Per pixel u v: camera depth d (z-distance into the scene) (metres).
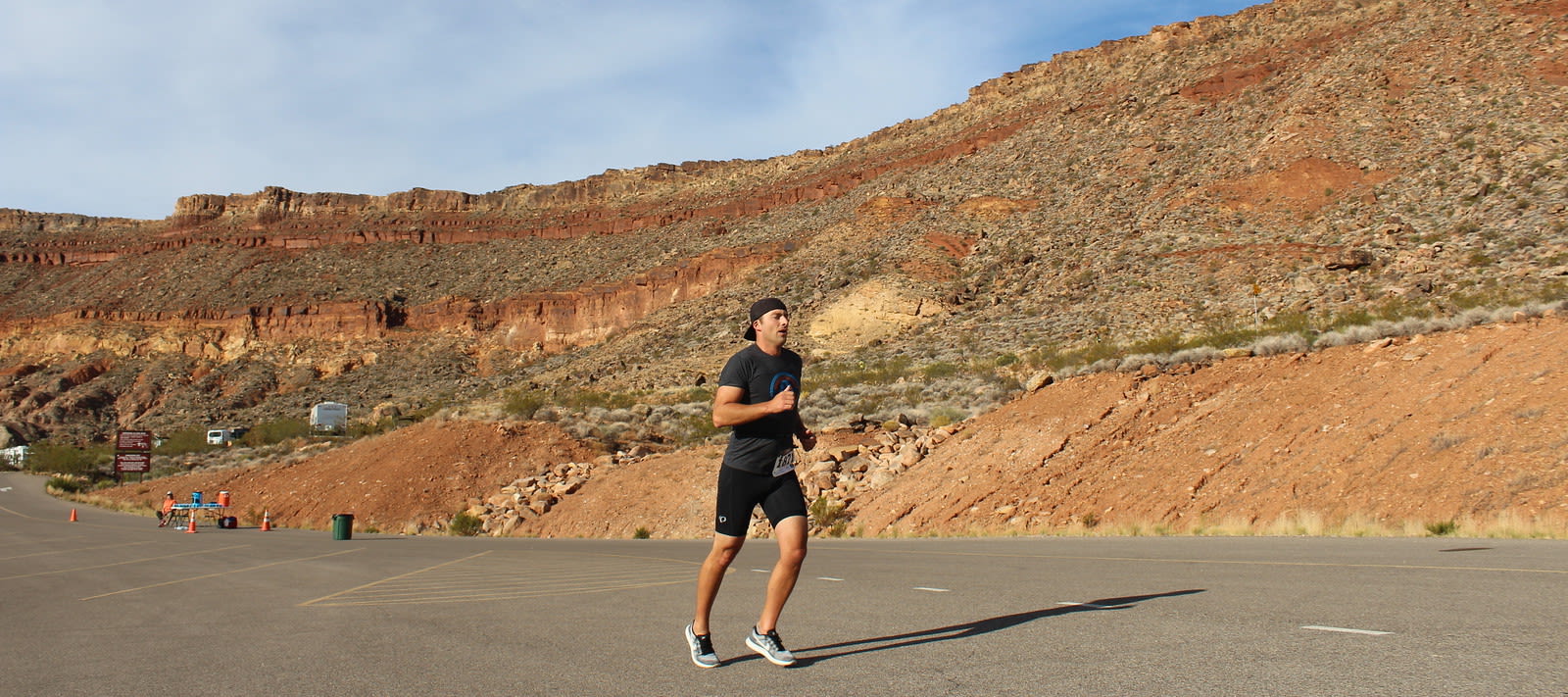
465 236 143.38
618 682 4.68
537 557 15.08
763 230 109.88
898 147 128.62
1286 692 3.90
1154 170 78.81
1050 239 72.38
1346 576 7.78
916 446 23.66
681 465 29.02
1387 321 22.75
